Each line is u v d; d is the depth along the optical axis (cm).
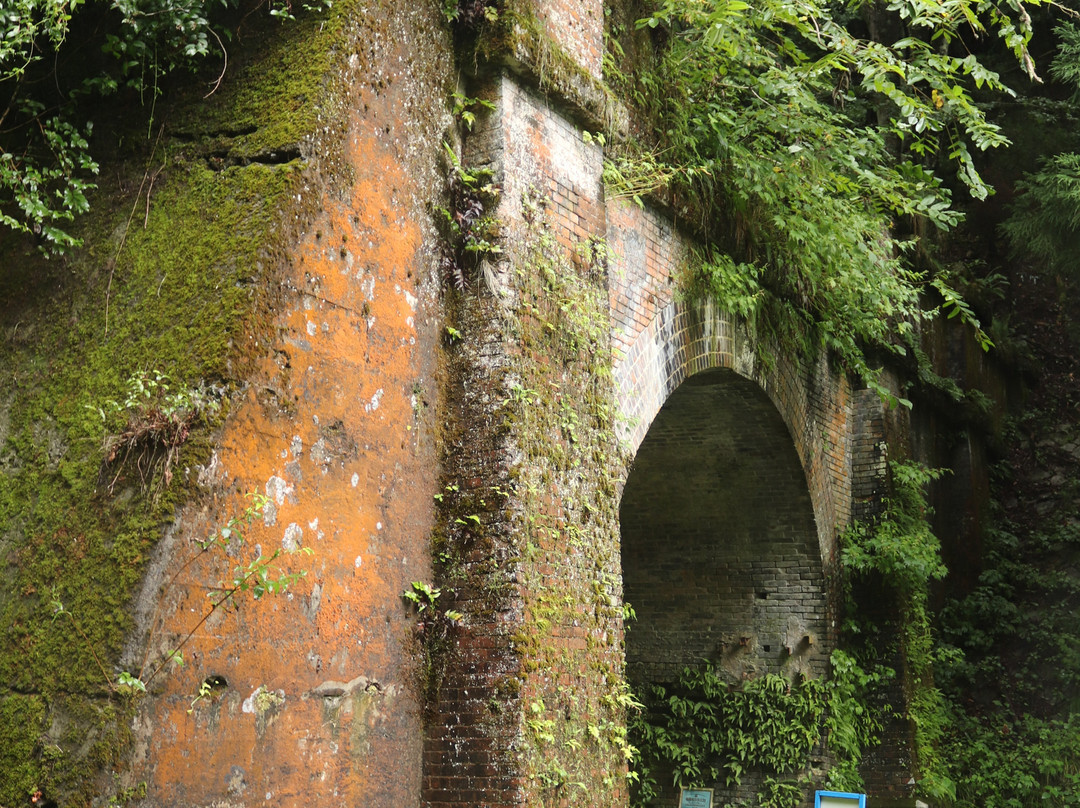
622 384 708
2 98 536
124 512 419
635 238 748
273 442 447
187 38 504
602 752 561
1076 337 1669
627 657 1159
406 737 504
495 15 578
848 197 964
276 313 454
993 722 1267
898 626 1102
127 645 398
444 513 536
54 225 516
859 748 1069
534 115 604
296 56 498
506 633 510
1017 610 1346
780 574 1101
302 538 457
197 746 406
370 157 512
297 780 444
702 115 827
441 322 552
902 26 1471
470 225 562
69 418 461
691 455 1074
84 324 482
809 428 1053
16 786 399
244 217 464
